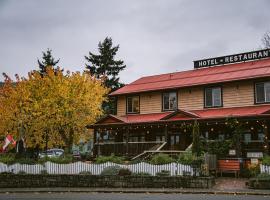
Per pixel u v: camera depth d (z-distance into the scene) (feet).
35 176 73.26
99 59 210.79
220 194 58.80
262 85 96.22
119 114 122.72
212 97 104.42
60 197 56.95
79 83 116.57
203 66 124.36
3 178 73.31
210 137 101.35
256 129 93.91
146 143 101.65
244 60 116.37
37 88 113.39
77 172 75.56
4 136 111.55
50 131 113.91
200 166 69.15
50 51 203.41
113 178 70.85
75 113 113.09
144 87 119.14
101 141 118.93
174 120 97.96
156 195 59.00
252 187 64.08
